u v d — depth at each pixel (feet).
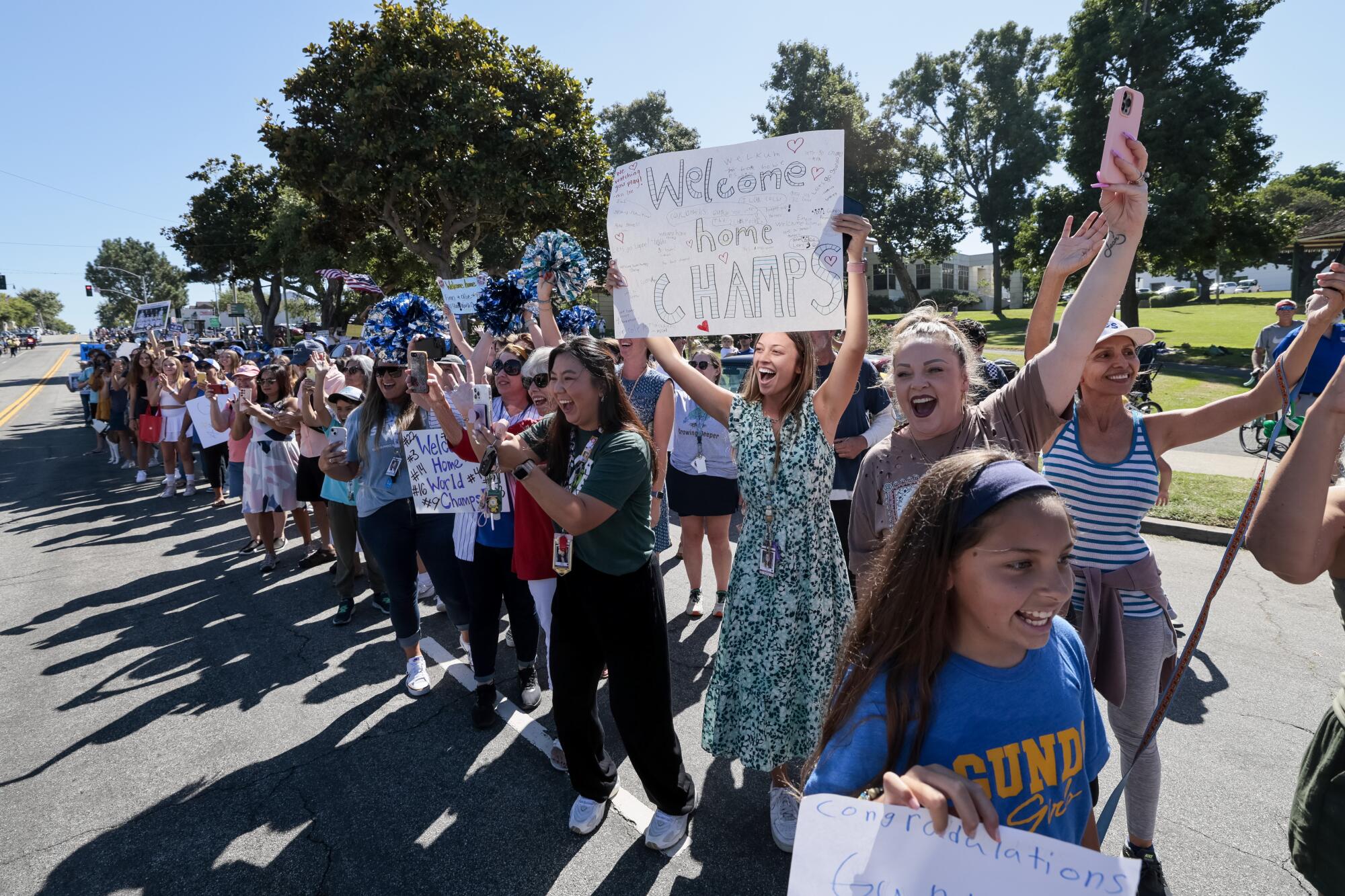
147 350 34.81
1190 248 75.00
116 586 19.07
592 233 63.52
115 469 38.17
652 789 8.57
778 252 7.81
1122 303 77.10
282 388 20.75
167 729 11.81
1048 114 120.78
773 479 7.97
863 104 119.55
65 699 12.90
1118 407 7.13
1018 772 3.88
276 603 17.44
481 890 8.14
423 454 11.17
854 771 3.82
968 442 6.79
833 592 8.14
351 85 54.54
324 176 55.42
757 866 8.36
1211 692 11.65
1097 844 4.53
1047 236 79.87
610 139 132.67
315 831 9.23
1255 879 7.82
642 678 8.24
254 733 11.60
